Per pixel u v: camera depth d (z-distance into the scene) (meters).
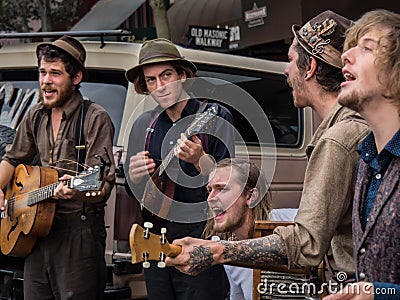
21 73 9.40
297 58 4.71
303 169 9.95
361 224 4.00
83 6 20.64
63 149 7.22
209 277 6.64
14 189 7.52
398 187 3.83
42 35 9.12
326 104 4.63
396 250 3.80
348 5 14.33
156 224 6.46
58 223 7.11
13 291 8.25
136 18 20.22
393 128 3.88
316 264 4.02
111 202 7.95
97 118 7.19
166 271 6.71
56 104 7.21
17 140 7.69
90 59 8.83
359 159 4.15
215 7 17.52
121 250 7.91
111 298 7.77
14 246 7.28
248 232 5.27
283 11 14.98
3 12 19.61
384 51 3.83
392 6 14.33
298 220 4.09
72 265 7.06
